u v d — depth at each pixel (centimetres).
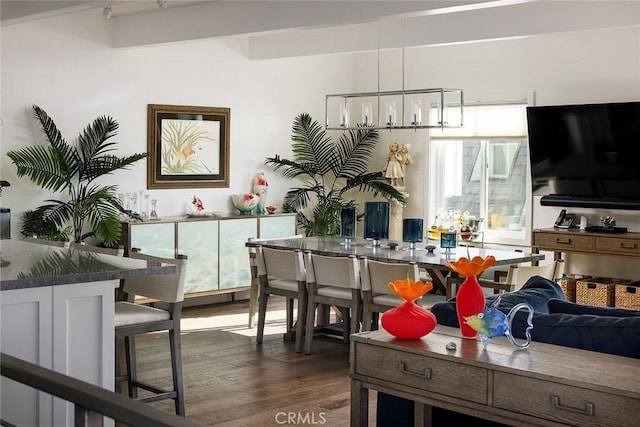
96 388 172
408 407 371
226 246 856
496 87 885
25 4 629
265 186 916
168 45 791
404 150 941
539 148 827
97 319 387
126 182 830
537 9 696
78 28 795
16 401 365
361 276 606
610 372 298
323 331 711
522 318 356
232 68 904
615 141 775
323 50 848
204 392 538
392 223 950
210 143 887
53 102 782
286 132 953
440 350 330
